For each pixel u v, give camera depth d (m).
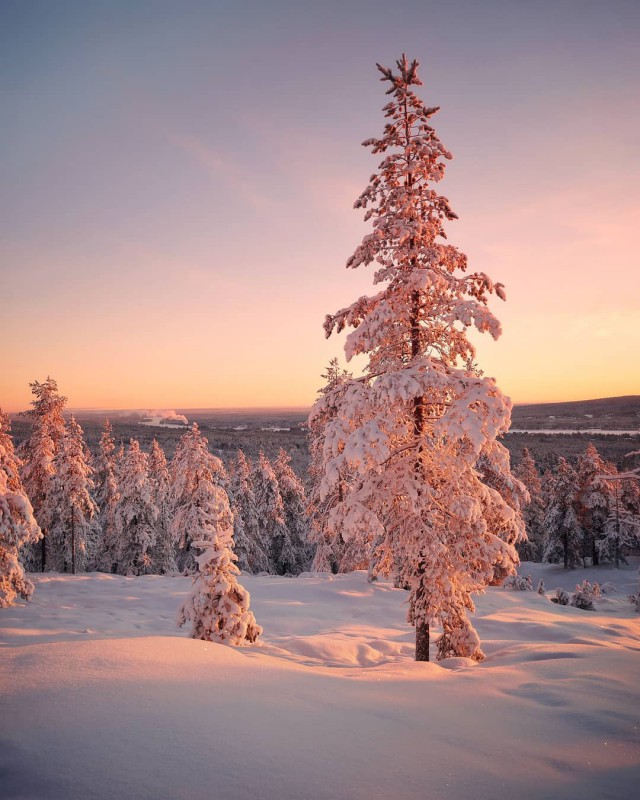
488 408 8.54
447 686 5.45
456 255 10.21
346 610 17.41
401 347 10.19
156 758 3.17
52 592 18.16
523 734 4.06
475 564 9.16
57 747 3.23
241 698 4.34
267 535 41.91
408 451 9.98
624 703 4.96
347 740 3.67
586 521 45.62
